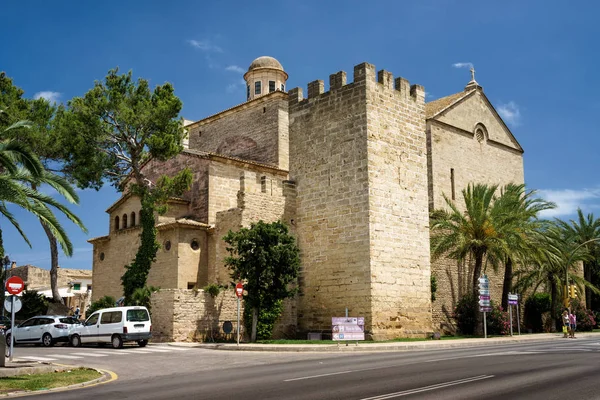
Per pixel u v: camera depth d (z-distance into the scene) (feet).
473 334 138.10
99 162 134.00
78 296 205.46
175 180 127.03
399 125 120.26
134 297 115.03
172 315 106.22
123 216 152.15
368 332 107.86
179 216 141.69
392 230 114.83
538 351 78.38
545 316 174.70
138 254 124.26
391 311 111.75
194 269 132.16
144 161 136.46
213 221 138.82
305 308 119.34
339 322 95.71
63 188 69.67
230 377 54.44
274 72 189.06
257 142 167.12
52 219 67.82
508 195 145.59
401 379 47.24
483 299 126.52
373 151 114.11
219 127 179.73
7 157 67.00
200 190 141.79
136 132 127.24
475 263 139.85
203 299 110.01
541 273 161.89
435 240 136.05
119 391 47.21
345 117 117.91
